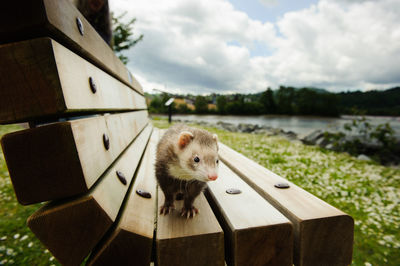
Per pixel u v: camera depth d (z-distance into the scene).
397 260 0.57
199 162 0.40
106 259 0.26
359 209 0.80
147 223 0.30
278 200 0.37
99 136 0.32
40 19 0.21
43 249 0.61
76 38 0.28
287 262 0.30
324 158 1.52
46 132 0.22
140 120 0.89
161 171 0.41
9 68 0.20
